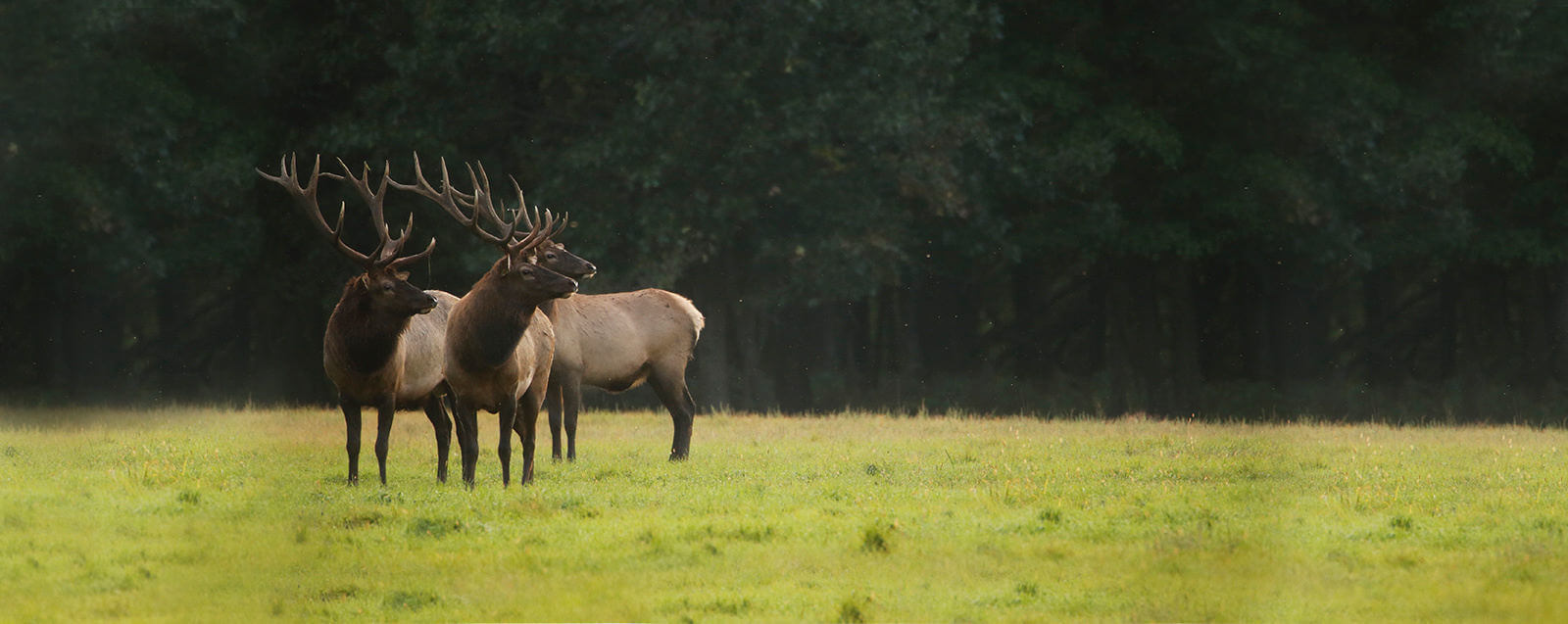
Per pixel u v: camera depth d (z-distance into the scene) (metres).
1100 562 13.72
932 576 13.10
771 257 39.69
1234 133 43.34
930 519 15.64
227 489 18.02
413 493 17.56
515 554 13.78
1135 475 20.20
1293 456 22.84
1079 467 20.91
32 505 16.09
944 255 44.91
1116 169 43.41
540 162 38.78
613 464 21.23
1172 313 46.69
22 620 11.64
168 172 37.56
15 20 37.12
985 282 49.22
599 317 22.62
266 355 47.25
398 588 12.63
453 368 18.28
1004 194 41.31
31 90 37.16
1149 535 15.02
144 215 39.06
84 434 25.17
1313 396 47.19
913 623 11.54
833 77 37.78
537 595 12.38
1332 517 16.33
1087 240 41.72
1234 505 17.17
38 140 37.06
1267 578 13.12
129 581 12.90
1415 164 40.75
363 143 38.00
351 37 41.09
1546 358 47.47
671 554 13.85
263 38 40.41
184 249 38.91
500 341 17.92
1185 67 42.38
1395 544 14.66
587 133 39.59
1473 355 47.31
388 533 14.93
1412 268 48.66
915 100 37.06
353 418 18.67
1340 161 41.41
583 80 40.00
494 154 40.97
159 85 37.88
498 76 39.66
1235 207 41.34
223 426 28.33
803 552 13.95
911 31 37.56
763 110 37.69
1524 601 12.23
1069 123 41.38
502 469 19.86
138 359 47.31
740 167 37.00
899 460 21.95
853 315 48.09
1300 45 42.00
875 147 37.16
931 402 46.16
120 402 43.31
